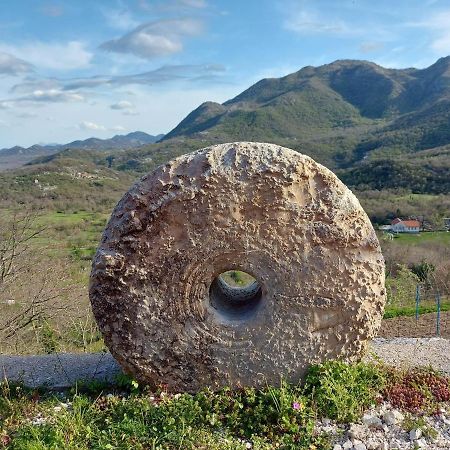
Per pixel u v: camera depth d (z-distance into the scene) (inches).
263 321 184.5
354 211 181.2
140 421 168.2
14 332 373.4
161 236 178.7
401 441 163.6
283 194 176.9
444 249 742.5
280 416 169.0
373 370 195.6
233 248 179.9
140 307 182.5
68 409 183.8
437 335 425.1
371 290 184.2
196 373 186.7
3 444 159.6
